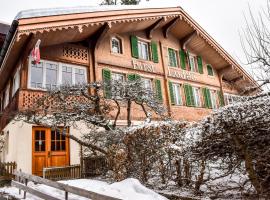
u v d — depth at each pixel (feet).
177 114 55.16
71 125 35.19
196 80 63.26
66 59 42.27
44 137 36.47
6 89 50.16
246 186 19.20
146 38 56.59
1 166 33.63
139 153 24.11
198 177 20.39
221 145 18.10
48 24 35.24
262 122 16.03
